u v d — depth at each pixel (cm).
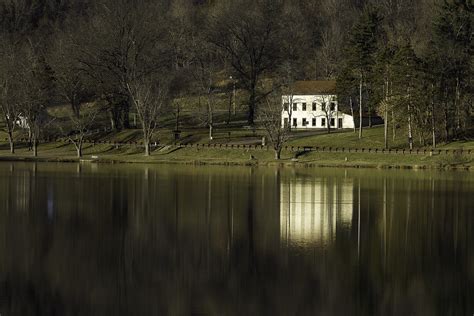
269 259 6494
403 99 17612
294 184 12756
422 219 8744
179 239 7344
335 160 17588
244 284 5691
